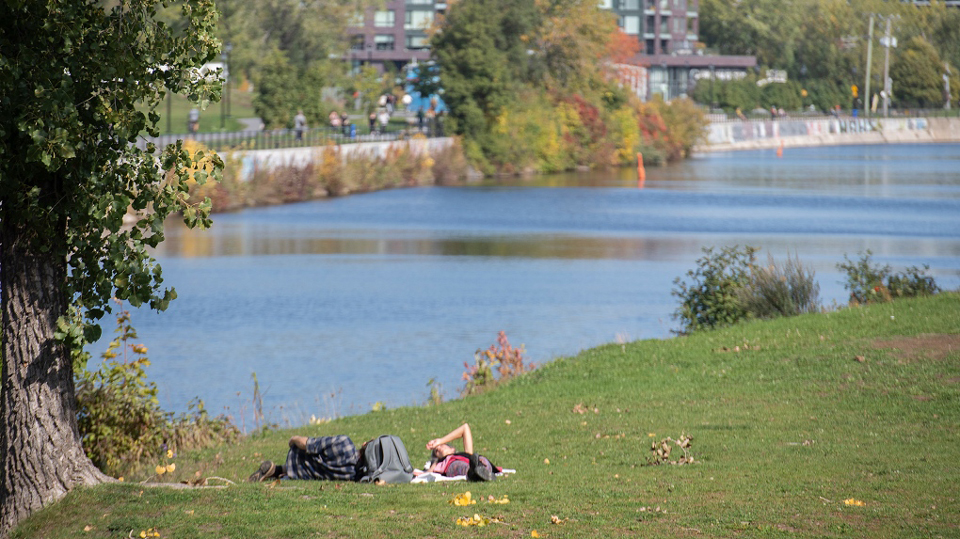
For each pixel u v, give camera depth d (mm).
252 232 109438
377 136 182500
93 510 20250
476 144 194250
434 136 193750
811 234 108500
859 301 51562
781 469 23484
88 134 20078
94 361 49531
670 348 41250
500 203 142625
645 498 20922
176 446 32844
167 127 151750
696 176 198500
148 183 20500
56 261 21141
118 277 19938
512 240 104250
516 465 25969
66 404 21328
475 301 69625
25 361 20984
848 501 20062
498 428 31109
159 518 19641
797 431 27875
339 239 104188
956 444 25547
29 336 20984
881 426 27906
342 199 147625
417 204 140375
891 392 31562
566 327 60906
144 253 20234
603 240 104125
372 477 22984
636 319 63156
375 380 48000
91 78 20125
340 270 83250
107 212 19891
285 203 141125
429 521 19188
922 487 21188
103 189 20047
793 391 32844
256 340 56781
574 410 32906
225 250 94875
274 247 97375
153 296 20484
